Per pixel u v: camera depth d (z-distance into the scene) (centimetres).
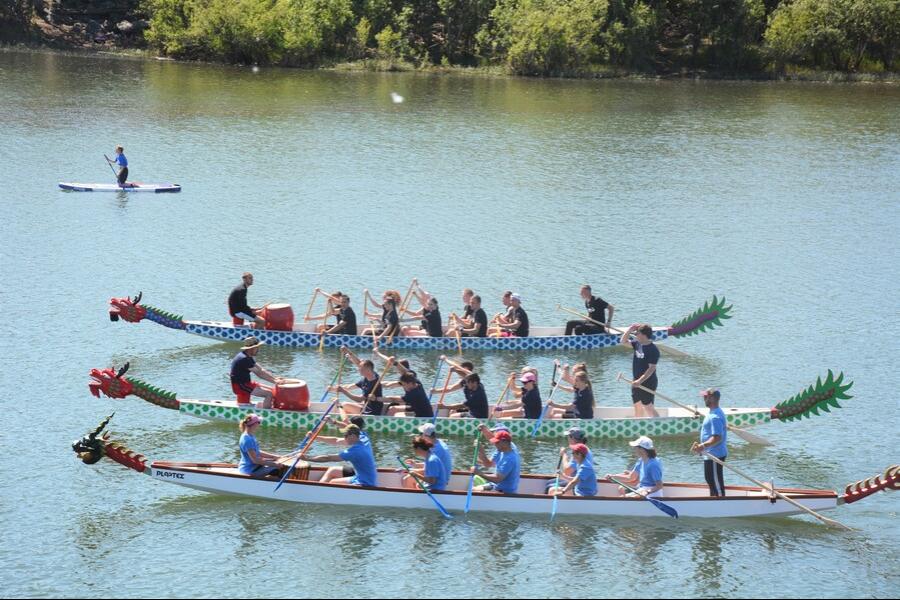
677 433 4172
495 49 19012
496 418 4122
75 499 3616
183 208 7975
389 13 19200
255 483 3578
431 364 4994
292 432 4144
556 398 4631
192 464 3634
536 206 8469
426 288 6134
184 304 5659
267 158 10131
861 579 3241
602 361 5112
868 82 18625
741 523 3547
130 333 5262
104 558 3266
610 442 4141
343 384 4641
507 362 5059
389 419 4084
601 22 18850
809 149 11531
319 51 18625
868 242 7544
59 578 3159
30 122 11362
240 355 4153
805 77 19062
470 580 3195
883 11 18900
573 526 3494
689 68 19538
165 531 3428
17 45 17762
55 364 4794
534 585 3177
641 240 7444
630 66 19325
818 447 4166
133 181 8869
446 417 4109
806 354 5212
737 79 18975
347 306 5131
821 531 3525
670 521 3534
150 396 4059
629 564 3297
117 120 11794
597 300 5278
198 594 3098
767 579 3234
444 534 3434
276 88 15262
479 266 6638
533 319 5631
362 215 7962
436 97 15088
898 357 5178
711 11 19425
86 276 6125
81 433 4100
